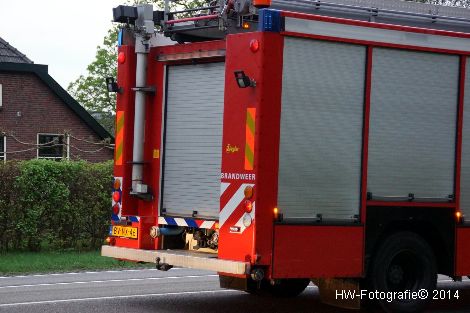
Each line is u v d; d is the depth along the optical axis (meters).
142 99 11.93
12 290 13.44
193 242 11.48
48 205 19.89
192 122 11.49
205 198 11.27
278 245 10.09
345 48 10.56
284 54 10.13
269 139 10.05
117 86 12.11
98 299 12.42
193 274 16.14
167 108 11.82
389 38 10.83
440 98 11.23
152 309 11.55
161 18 11.95
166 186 11.78
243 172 10.16
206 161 11.29
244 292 13.47
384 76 10.83
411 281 11.30
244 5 10.49
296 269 10.20
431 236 11.41
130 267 17.47
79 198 20.38
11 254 19.17
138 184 11.89
